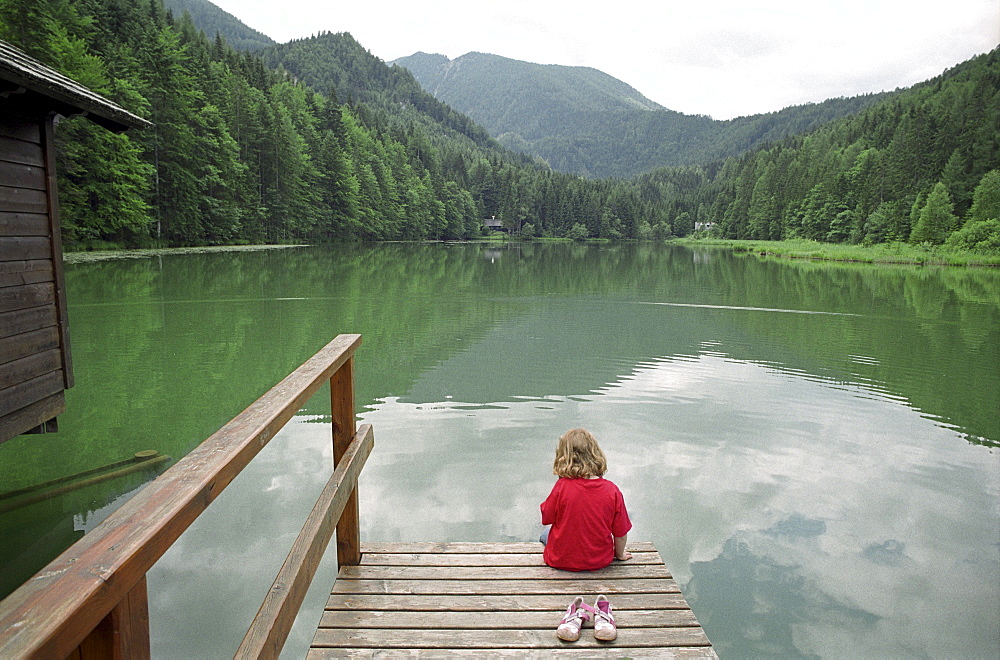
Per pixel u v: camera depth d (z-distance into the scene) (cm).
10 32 2653
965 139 7581
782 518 465
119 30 4594
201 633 309
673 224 15162
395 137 11712
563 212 13175
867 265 4259
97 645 96
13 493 478
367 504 468
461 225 10456
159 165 3931
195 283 2000
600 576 315
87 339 1098
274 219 5625
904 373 956
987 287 2516
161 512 113
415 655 252
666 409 747
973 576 390
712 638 329
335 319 1379
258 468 521
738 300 1884
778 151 12912
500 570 321
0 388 474
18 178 507
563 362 999
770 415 725
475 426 662
